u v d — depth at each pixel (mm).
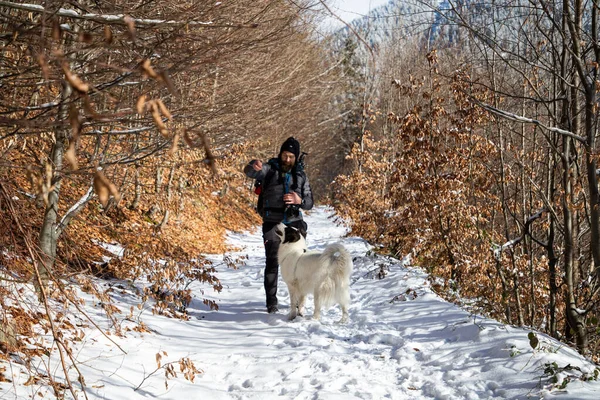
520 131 8742
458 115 8586
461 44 8406
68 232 7688
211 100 5109
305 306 7312
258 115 7125
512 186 9797
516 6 5664
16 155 4312
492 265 8109
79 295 5559
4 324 3650
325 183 48688
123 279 7336
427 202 8406
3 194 2635
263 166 6824
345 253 6191
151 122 3799
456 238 8367
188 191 16875
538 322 8297
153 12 3596
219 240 15875
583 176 6262
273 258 6875
